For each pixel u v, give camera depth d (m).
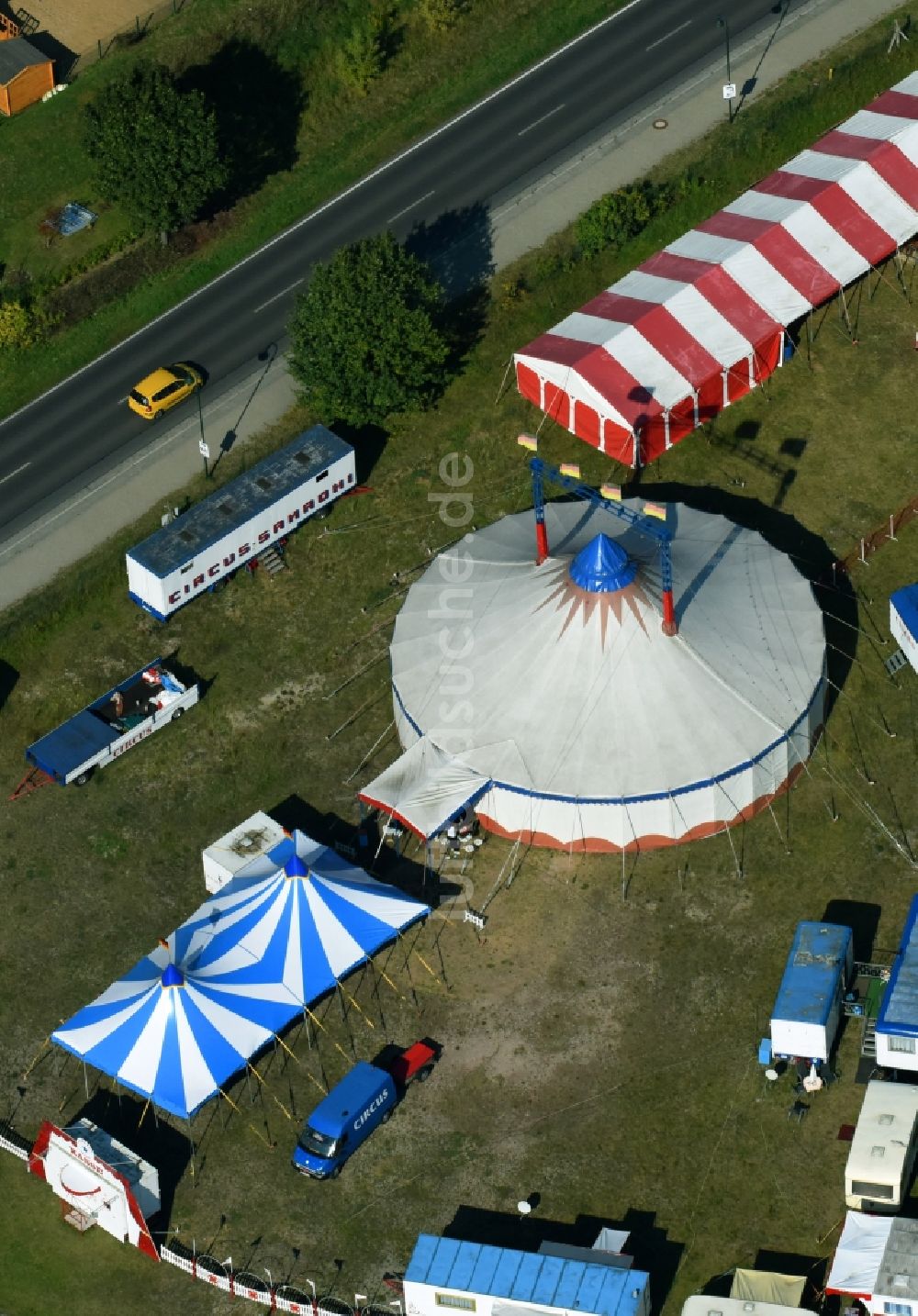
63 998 90.31
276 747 97.38
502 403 107.94
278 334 112.44
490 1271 78.56
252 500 101.50
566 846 92.25
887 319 110.12
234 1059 84.44
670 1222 81.56
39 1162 85.19
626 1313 76.81
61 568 103.19
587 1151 83.69
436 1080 86.12
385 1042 87.44
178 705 98.19
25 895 93.56
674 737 91.31
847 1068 84.69
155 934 91.94
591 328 105.88
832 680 96.69
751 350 105.38
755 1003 87.19
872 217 109.56
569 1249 79.81
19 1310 82.44
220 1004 85.38
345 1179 83.88
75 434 109.06
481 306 111.69
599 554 92.69
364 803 93.50
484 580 97.62
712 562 97.19
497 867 92.44
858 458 104.81
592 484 104.94
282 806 95.56
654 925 89.94
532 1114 84.94
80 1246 83.69
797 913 89.75
